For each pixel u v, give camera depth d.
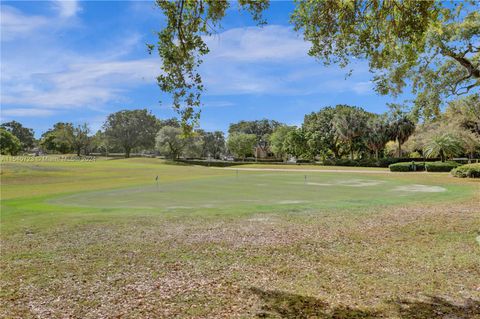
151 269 6.40
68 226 9.91
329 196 16.36
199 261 6.84
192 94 6.72
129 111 93.00
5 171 32.97
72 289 5.46
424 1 5.81
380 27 6.43
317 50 7.24
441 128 42.53
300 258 6.97
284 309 4.62
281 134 85.88
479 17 13.36
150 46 6.54
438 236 8.47
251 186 21.34
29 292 5.36
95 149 113.25
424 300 4.85
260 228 9.48
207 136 97.06
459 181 24.66
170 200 15.18
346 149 65.12
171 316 4.47
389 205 13.20
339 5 6.01
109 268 6.48
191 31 6.52
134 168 45.09
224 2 6.29
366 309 4.57
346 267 6.39
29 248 7.86
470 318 4.25
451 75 15.85
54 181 28.41
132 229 9.49
